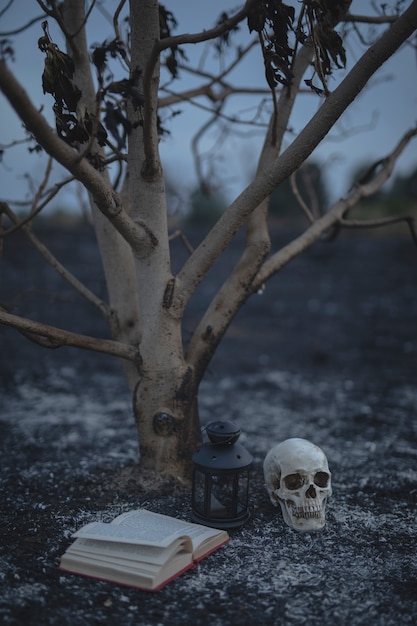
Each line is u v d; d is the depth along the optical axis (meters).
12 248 12.09
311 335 7.92
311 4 2.48
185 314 8.80
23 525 2.69
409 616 2.10
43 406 4.88
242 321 8.76
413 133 3.82
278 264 3.29
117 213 2.62
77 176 2.35
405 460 3.77
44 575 2.30
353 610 2.12
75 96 2.61
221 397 5.29
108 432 4.23
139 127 2.82
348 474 3.49
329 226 3.47
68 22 2.97
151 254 2.92
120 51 2.74
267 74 2.60
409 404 5.11
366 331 8.11
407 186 16.17
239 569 2.38
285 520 2.76
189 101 3.53
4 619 2.01
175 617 2.07
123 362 3.29
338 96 2.40
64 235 13.62
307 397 5.31
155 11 2.71
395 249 13.59
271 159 3.17
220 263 12.21
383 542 2.64
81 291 3.30
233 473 2.60
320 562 2.45
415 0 2.16
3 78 1.84
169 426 3.05
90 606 2.12
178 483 3.05
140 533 2.35
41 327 2.74
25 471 3.38
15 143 3.23
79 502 2.92
